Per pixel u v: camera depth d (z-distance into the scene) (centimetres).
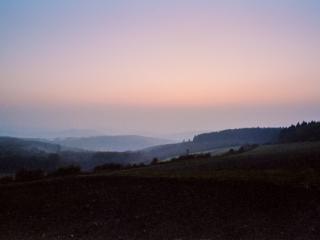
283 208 1586
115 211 1584
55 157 8406
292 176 2338
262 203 1655
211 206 1622
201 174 2616
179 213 1536
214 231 1333
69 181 2247
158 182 2117
